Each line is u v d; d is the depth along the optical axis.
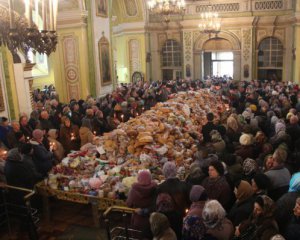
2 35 4.10
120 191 5.61
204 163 5.54
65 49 14.08
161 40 22.67
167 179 4.62
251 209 4.19
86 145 7.00
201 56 21.94
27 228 5.70
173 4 12.31
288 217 4.01
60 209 6.68
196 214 3.99
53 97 13.23
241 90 13.86
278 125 7.28
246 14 20.27
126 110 10.33
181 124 8.22
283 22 19.59
